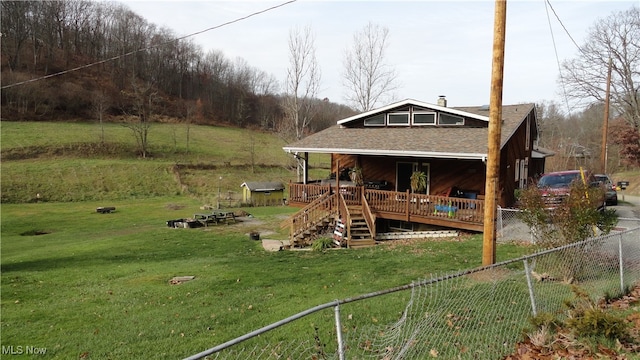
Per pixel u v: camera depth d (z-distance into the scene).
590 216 8.38
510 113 19.86
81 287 12.04
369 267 12.08
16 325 8.80
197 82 96.69
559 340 5.36
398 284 9.96
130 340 7.65
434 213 15.92
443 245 14.27
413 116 19.97
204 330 7.86
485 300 7.30
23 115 62.50
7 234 24.39
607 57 32.53
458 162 17.84
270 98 96.44
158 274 13.18
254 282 11.41
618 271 8.48
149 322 8.62
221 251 17.00
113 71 87.44
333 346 6.24
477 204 14.91
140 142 56.22
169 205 34.75
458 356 5.12
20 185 38.00
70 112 68.94
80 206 34.78
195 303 9.81
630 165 42.19
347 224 15.97
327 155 64.38
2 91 62.72
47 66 78.62
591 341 5.29
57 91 69.00
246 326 7.84
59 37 86.25
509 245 12.95
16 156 44.78
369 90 42.69
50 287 12.17
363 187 17.44
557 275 8.33
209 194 41.72
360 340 6.24
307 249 16.00
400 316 7.25
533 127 23.06
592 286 7.69
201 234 21.59
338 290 9.88
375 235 16.30
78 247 19.05
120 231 24.30
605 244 8.62
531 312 6.20
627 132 37.81
